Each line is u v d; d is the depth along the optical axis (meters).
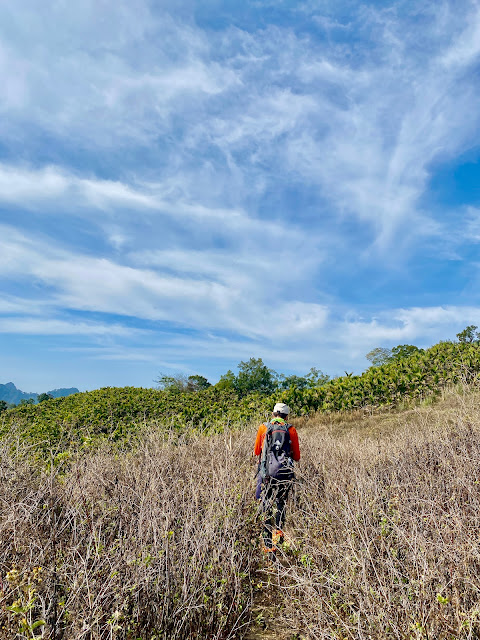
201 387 39.72
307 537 4.16
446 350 17.17
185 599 3.14
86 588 2.86
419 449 6.37
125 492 5.01
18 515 3.81
